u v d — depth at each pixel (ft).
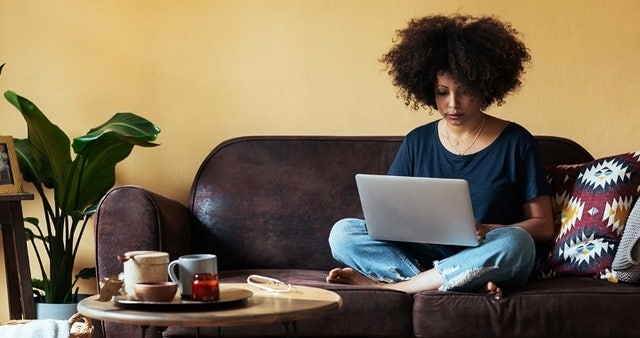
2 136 10.41
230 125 11.57
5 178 10.26
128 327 8.82
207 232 10.51
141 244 9.11
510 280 8.51
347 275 8.81
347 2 11.46
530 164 9.36
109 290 6.57
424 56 9.43
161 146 11.60
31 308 10.18
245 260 10.47
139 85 11.60
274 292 6.91
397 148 10.72
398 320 8.34
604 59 11.23
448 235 8.53
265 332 8.41
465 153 9.49
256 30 11.54
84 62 11.63
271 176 10.66
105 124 10.62
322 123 11.50
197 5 11.57
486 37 9.32
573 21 11.25
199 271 6.51
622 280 8.66
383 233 8.84
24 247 10.17
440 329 8.23
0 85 11.67
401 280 8.92
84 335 8.03
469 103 9.30
